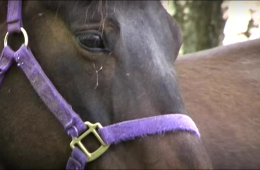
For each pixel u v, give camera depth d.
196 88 3.25
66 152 2.31
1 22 2.45
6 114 2.42
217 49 3.46
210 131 3.13
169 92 2.22
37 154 2.37
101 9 2.22
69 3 2.28
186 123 2.20
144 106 2.20
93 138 2.26
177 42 2.45
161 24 2.34
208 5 5.05
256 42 3.42
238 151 3.13
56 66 2.29
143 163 2.19
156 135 2.18
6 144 2.46
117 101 2.22
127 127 2.19
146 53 2.22
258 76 3.28
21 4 2.39
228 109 3.19
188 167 2.15
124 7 2.26
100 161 2.26
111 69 2.22
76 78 2.26
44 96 2.30
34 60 2.33
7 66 2.38
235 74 3.29
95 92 2.24
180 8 5.06
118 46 2.21
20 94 2.38
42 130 2.34
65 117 2.27
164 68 2.25
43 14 2.35
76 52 2.26
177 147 2.16
